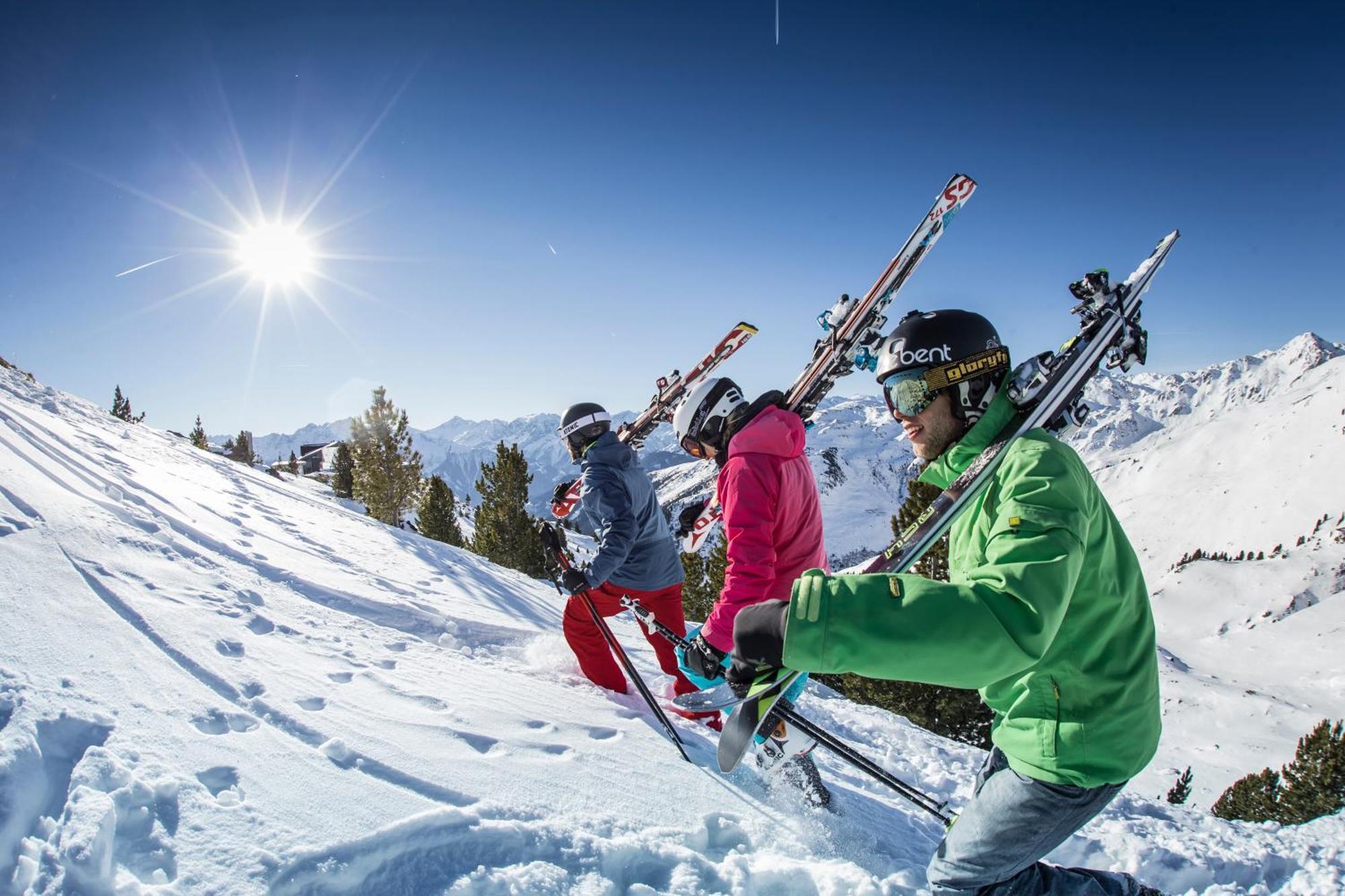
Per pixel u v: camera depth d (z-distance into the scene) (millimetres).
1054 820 1779
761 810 2889
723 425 3367
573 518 4359
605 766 2887
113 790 1935
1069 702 1739
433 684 3406
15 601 2734
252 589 4023
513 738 2945
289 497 8703
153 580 3520
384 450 28578
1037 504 1518
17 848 1726
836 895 2303
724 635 3021
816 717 5598
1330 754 20922
